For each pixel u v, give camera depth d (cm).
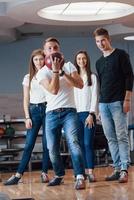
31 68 557
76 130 464
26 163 568
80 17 927
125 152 511
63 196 427
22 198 426
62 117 466
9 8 809
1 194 329
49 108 470
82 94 537
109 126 520
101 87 520
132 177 581
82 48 1136
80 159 464
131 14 879
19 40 1112
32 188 513
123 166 512
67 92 466
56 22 928
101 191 446
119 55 506
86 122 534
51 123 470
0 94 1097
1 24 922
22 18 874
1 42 1081
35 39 1120
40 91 553
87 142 538
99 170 779
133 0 752
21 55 1112
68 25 978
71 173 746
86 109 537
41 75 464
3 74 1103
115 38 1099
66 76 454
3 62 1104
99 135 951
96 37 516
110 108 513
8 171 955
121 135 510
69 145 466
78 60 539
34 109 556
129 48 1161
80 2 774
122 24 980
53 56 445
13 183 562
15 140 1048
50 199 415
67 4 834
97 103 538
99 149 980
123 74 508
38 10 810
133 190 441
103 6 871
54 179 521
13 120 1031
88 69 538
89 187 481
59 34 1112
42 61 543
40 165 1011
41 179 605
